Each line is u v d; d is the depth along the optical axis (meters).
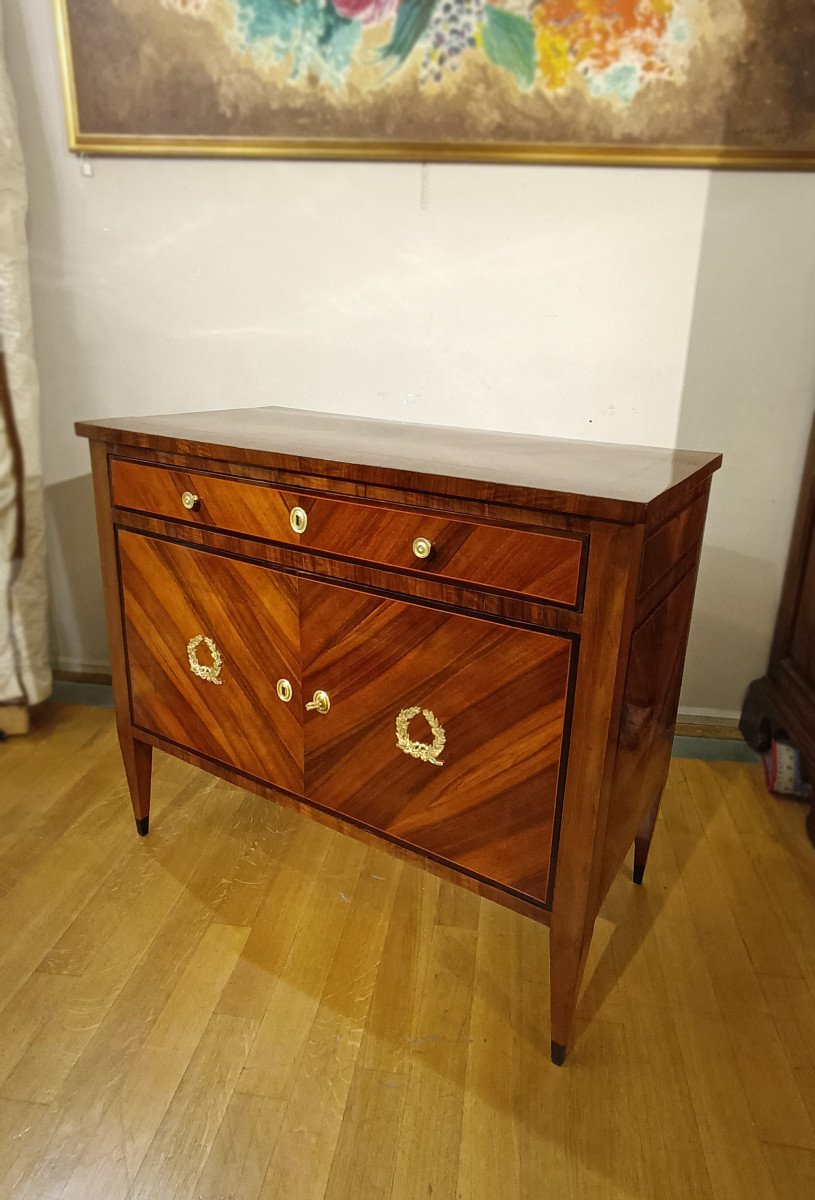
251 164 1.66
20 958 1.21
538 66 1.50
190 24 1.57
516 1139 0.96
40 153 1.73
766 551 1.75
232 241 1.72
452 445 1.27
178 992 1.15
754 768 1.79
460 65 1.52
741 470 1.70
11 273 1.64
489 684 0.99
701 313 1.62
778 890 1.41
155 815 1.58
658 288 1.61
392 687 1.08
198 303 1.78
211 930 1.28
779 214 1.54
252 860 1.45
